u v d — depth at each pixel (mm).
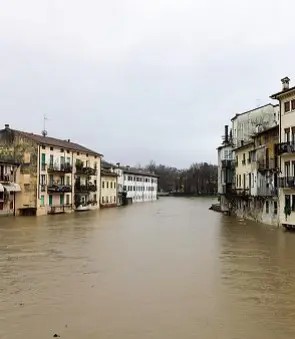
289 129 41125
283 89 43312
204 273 20906
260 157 50938
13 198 62312
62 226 45750
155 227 45312
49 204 66375
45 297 16391
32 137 64562
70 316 14086
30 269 21766
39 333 12516
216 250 28391
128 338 12172
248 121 66688
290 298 16406
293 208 41031
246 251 27969
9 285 18312
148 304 15492
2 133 64625
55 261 24062
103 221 53219
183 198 163000
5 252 27281
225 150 75000
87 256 25766
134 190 126562
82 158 78125
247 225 47500
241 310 14820
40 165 63656
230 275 20469
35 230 41281
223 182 73875
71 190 73062
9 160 62156
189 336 12312
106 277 19906
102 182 89750
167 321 13625
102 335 12391
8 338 12109
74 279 19484
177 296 16594
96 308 14992
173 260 24484
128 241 33125
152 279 19516
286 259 24938
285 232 39625
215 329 12898
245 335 12383
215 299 16203
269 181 47688
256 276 20297
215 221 53750
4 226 45344
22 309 14836
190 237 35969
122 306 15227
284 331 12734
